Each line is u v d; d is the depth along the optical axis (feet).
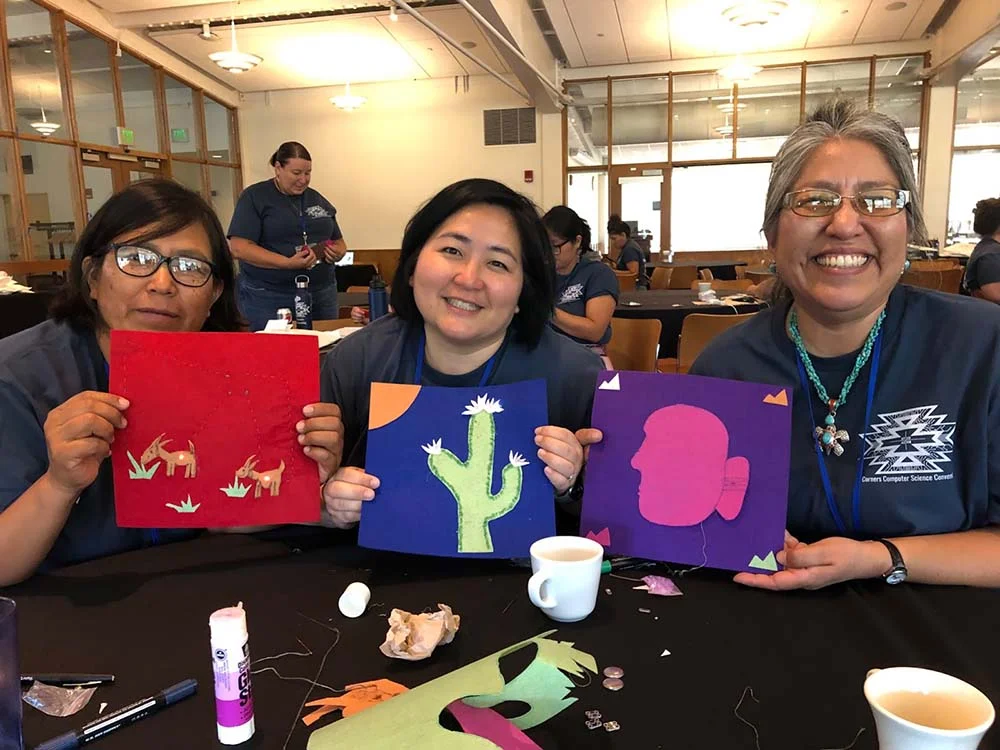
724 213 33.42
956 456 3.55
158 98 30.55
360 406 4.51
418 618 2.72
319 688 2.44
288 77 33.47
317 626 2.88
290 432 3.49
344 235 36.60
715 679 2.46
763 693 2.37
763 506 3.32
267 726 2.23
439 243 3.89
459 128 34.55
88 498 3.78
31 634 2.84
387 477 3.58
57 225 25.59
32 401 3.66
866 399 3.73
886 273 3.56
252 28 26.55
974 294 15.65
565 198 34.12
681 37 28.45
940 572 3.13
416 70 32.55
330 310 13.53
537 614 2.97
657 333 11.32
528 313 4.20
